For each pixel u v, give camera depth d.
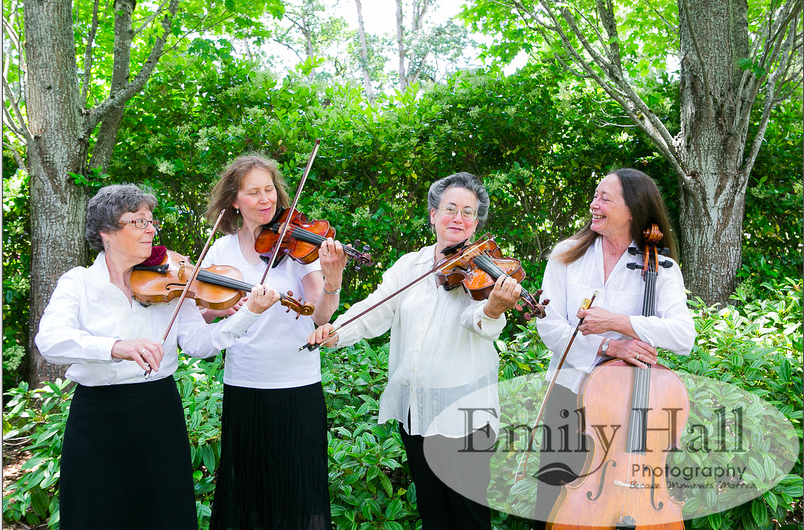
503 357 3.20
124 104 4.56
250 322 2.09
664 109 5.03
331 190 4.67
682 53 4.69
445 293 2.22
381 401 2.35
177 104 4.73
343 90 5.07
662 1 5.58
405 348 2.23
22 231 4.69
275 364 2.29
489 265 2.19
